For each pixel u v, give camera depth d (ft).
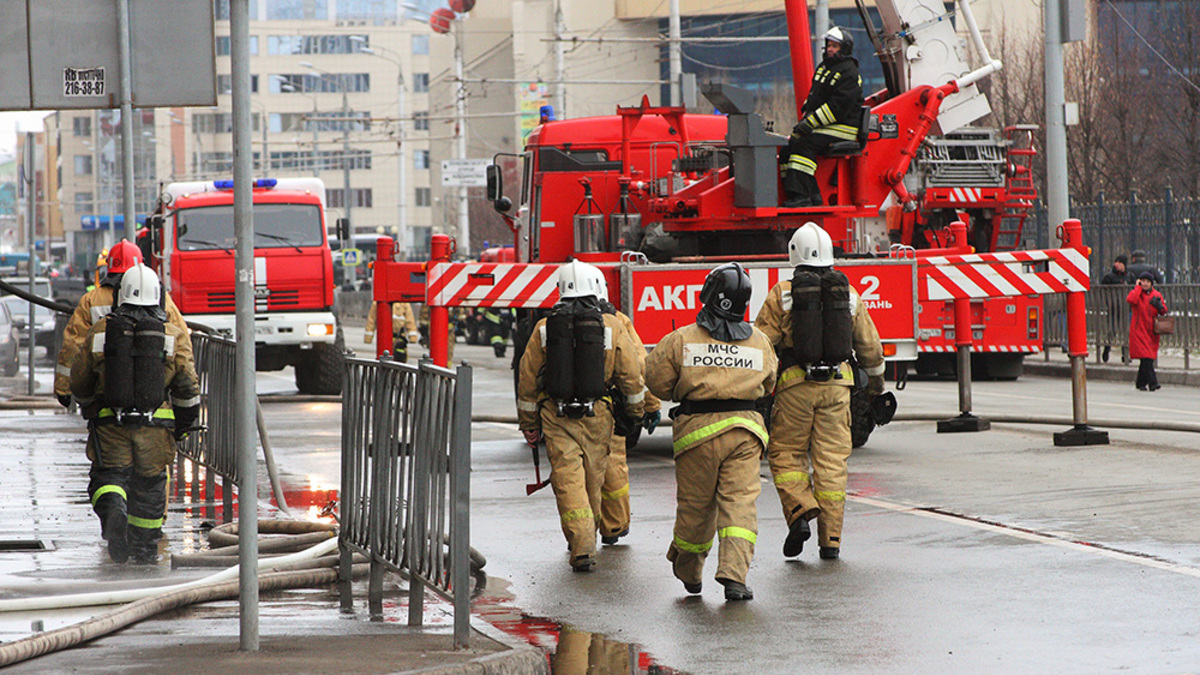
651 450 98.94
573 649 45.57
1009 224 155.53
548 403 59.00
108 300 61.82
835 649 44.55
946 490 76.28
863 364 62.13
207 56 81.92
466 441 42.47
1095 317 177.78
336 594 53.93
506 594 54.24
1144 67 247.09
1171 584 52.29
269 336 149.89
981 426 104.47
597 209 110.42
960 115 106.32
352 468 52.70
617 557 61.62
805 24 102.94
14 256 452.35
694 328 53.31
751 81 526.98
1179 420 110.32
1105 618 47.44
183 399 61.21
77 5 80.64
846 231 99.04
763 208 94.94
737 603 51.98
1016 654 43.24
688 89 208.33
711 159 101.96
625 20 535.60
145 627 46.50
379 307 95.71
